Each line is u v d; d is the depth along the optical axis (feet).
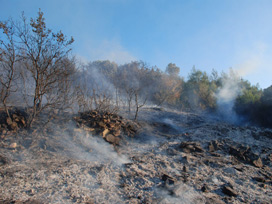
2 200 11.48
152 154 21.42
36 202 11.66
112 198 13.05
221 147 24.97
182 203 13.25
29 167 15.55
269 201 14.66
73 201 12.25
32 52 20.67
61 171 15.39
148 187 14.82
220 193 15.28
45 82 21.72
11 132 20.21
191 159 20.84
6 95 20.56
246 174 18.81
